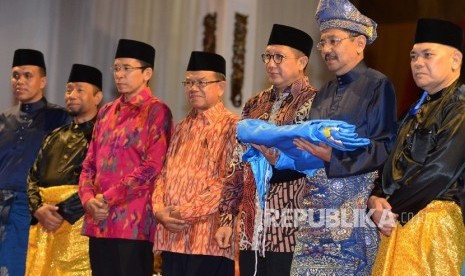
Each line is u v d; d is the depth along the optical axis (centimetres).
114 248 524
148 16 933
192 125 517
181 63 931
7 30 891
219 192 488
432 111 400
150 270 532
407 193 384
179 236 496
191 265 491
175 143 521
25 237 644
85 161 559
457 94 398
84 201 537
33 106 671
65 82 908
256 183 438
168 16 933
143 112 541
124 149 534
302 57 464
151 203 526
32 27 898
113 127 545
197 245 489
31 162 655
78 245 597
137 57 552
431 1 885
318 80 959
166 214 491
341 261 404
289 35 462
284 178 433
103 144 545
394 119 411
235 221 484
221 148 500
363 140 390
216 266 492
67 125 632
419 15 894
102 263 531
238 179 482
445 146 383
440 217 386
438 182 380
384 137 405
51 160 612
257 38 952
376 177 415
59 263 597
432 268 384
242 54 919
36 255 609
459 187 389
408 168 393
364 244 405
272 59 461
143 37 932
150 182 525
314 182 414
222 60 525
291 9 977
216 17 919
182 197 498
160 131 534
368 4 927
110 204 521
